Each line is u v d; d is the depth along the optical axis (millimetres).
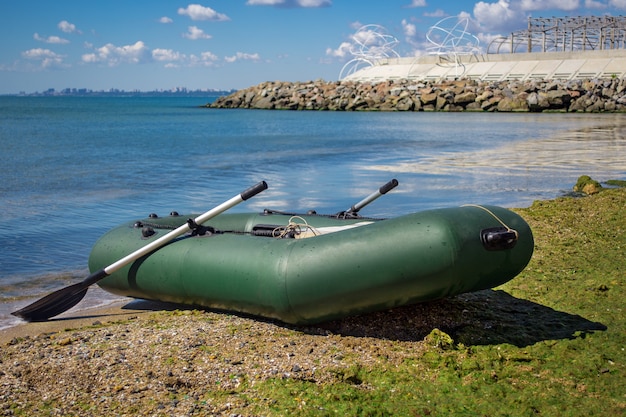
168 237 5598
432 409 3801
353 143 27859
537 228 8594
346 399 3875
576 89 67062
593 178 15461
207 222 6711
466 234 4586
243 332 4953
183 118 59219
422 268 4547
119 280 5844
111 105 126438
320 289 4727
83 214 11086
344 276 4676
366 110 77875
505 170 17266
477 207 4902
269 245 5105
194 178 15984
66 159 20781
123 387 4035
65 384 4090
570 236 8094
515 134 32625
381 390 4031
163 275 5547
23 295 6590
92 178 15953
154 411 3730
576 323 5141
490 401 3898
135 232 6090
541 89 69688
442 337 4676
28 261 7957
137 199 12695
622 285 6074
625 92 65812
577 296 5777
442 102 72375
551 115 58031
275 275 4863
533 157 20859
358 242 4711
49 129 39969
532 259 7000
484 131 35344
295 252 4875
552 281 6227
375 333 4934
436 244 4527
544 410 3787
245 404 3814
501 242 4637
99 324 5469
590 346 4680
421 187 14094
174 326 5152
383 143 27703
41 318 5727
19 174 16703
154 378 4168
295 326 5086
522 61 105000
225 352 4555
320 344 4719
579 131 34406
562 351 4578
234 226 6660
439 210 4824
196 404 3814
